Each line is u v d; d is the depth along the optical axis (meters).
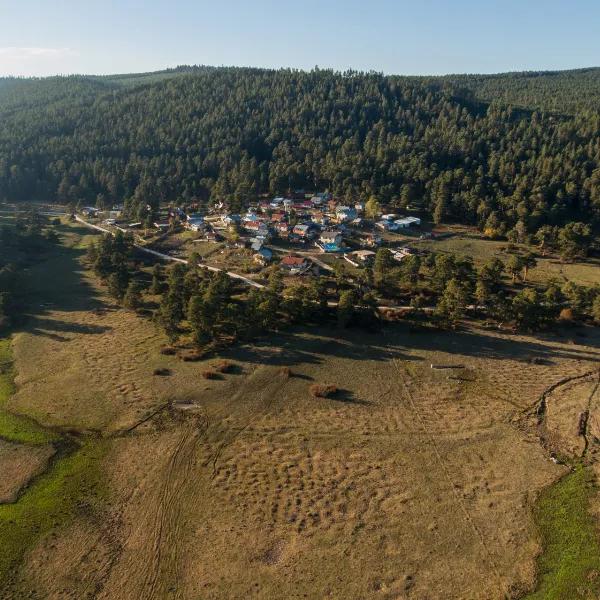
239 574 45.22
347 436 64.25
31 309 105.44
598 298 97.25
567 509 52.41
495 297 98.62
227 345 87.50
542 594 43.38
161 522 50.91
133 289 104.31
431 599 43.03
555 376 78.94
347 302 93.25
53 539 49.25
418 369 81.12
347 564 46.12
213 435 64.31
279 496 54.09
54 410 69.94
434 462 59.59
